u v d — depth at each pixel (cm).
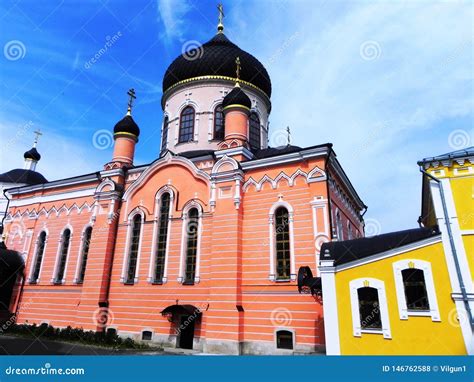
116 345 1758
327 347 1174
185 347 1777
